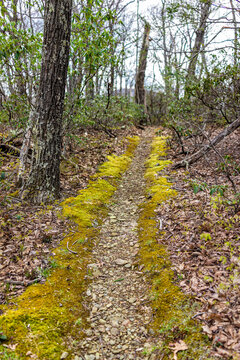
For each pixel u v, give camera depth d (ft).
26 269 11.30
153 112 70.49
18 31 19.79
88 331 9.26
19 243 12.82
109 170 25.44
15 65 20.36
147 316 9.75
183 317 9.07
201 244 12.30
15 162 21.67
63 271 11.66
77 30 21.90
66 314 9.59
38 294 10.15
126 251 13.80
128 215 17.71
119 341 8.92
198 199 16.58
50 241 13.60
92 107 32.96
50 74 15.92
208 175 20.74
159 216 16.12
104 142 33.68
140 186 22.44
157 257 12.41
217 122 29.55
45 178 17.17
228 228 12.75
